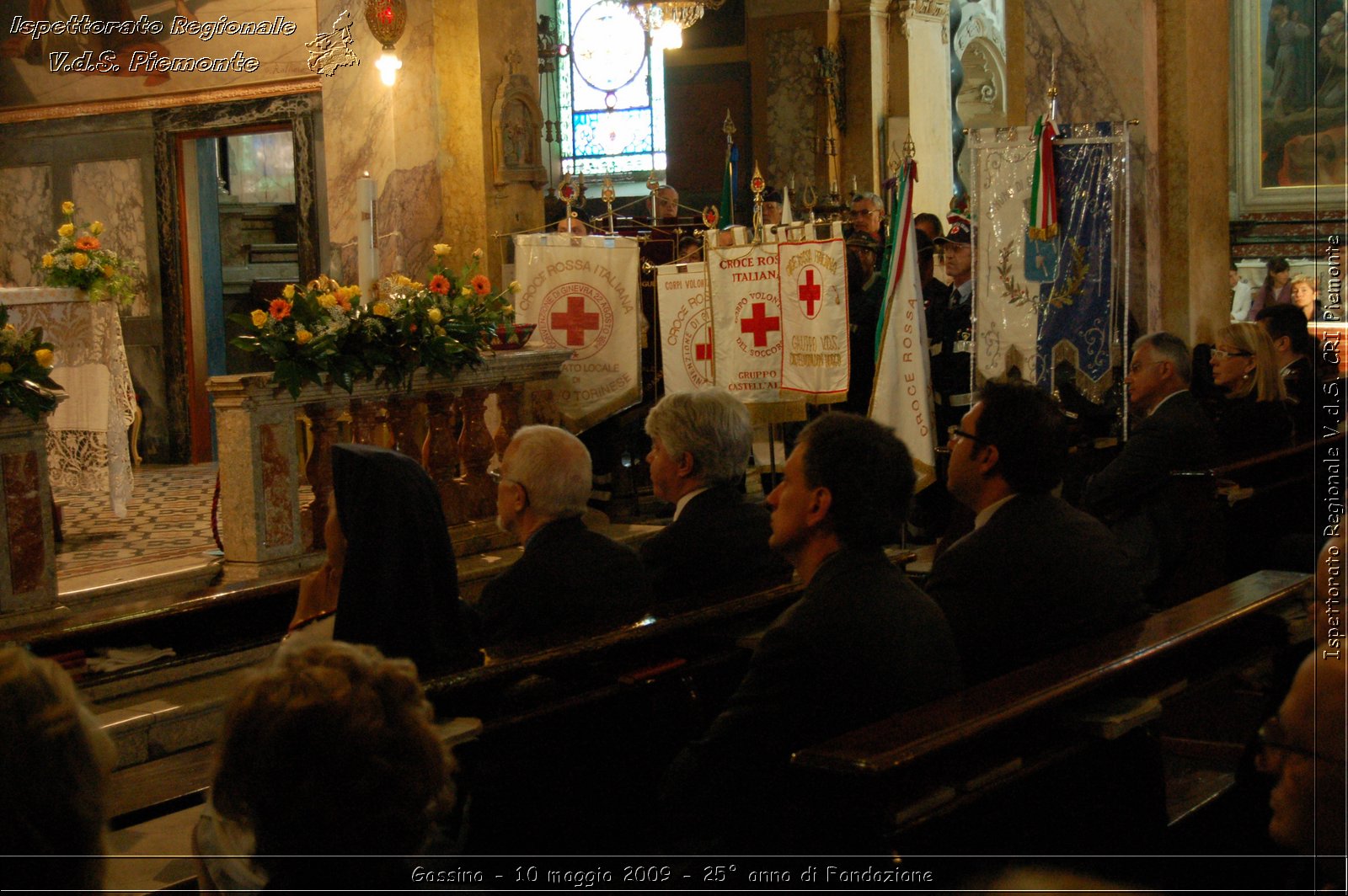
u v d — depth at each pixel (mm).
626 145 15773
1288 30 10188
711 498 3922
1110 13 7723
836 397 6762
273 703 1521
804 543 2717
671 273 7098
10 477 4586
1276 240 10398
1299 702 2035
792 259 6801
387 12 7738
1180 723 3441
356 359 5445
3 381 4535
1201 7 7879
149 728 4273
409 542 2975
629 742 3254
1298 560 5734
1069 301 6754
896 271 6766
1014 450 3141
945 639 2658
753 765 2527
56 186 10445
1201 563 5336
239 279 11531
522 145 8344
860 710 2484
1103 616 3088
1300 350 6840
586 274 7059
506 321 6508
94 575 5391
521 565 3482
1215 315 8227
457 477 6355
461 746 2920
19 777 1459
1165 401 5461
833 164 11508
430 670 2896
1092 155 6641
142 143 10031
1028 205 6789
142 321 10148
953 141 13867
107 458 6715
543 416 6801
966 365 7438
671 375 7168
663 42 10172
